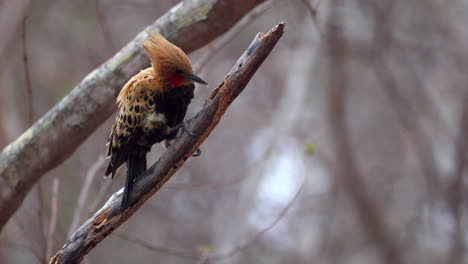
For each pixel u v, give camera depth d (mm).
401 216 20328
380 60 18844
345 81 18906
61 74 18734
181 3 7805
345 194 18844
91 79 7883
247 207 15844
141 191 6477
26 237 10734
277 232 18797
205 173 20688
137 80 7055
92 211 9023
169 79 6902
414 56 19797
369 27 18672
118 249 18234
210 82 19578
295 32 18859
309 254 18375
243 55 5973
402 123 19219
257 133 21812
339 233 19953
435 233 18562
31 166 8133
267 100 22031
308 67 17500
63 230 14328
